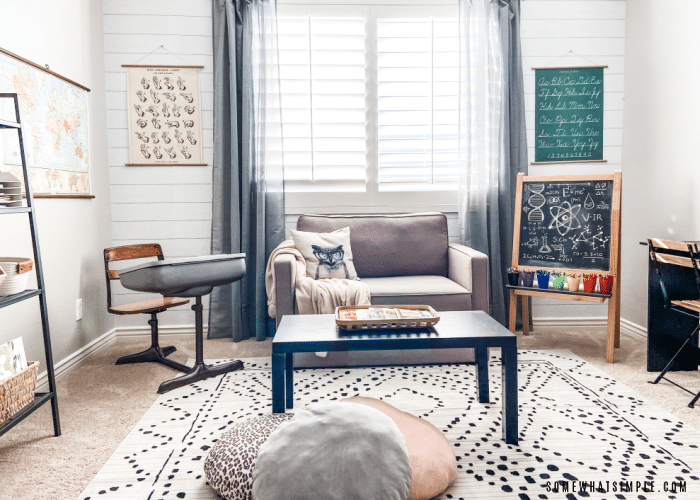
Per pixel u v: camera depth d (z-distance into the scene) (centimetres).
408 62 360
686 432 195
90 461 179
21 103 243
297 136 358
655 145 325
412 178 368
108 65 348
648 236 332
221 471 152
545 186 330
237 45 344
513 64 353
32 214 193
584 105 366
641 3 341
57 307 275
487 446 185
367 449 139
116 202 355
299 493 130
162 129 354
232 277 263
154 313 299
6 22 232
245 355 310
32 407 184
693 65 287
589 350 311
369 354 267
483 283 277
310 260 300
